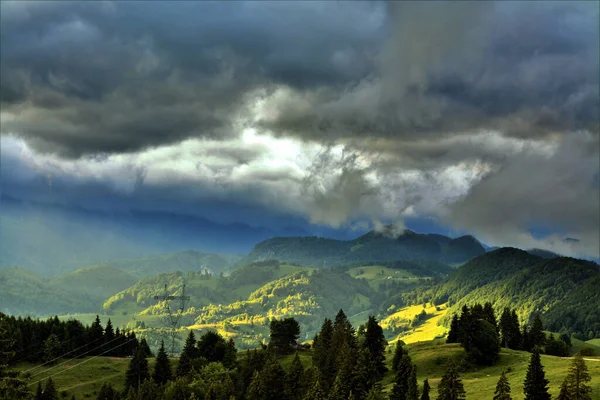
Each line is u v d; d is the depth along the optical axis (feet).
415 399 442.09
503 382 376.68
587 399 342.03
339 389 488.02
